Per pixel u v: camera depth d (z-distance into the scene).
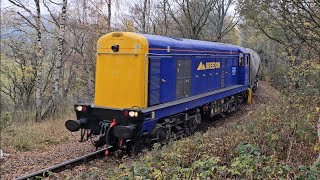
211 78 13.15
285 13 9.33
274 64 32.50
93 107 8.86
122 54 8.84
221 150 6.55
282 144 6.54
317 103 8.77
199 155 6.49
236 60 16.55
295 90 10.91
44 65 20.98
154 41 9.18
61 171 7.63
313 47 9.55
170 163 6.32
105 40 9.04
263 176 5.15
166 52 9.72
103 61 9.09
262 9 10.48
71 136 11.66
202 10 26.69
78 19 19.42
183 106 10.44
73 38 22.30
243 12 12.74
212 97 12.77
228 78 15.28
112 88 8.99
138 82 8.71
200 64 12.05
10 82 23.33
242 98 18.17
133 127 8.14
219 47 14.11
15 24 17.02
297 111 8.57
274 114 8.66
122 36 8.83
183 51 10.77
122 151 9.05
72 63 22.78
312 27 8.90
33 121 14.76
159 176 5.50
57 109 16.48
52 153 9.34
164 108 9.34
